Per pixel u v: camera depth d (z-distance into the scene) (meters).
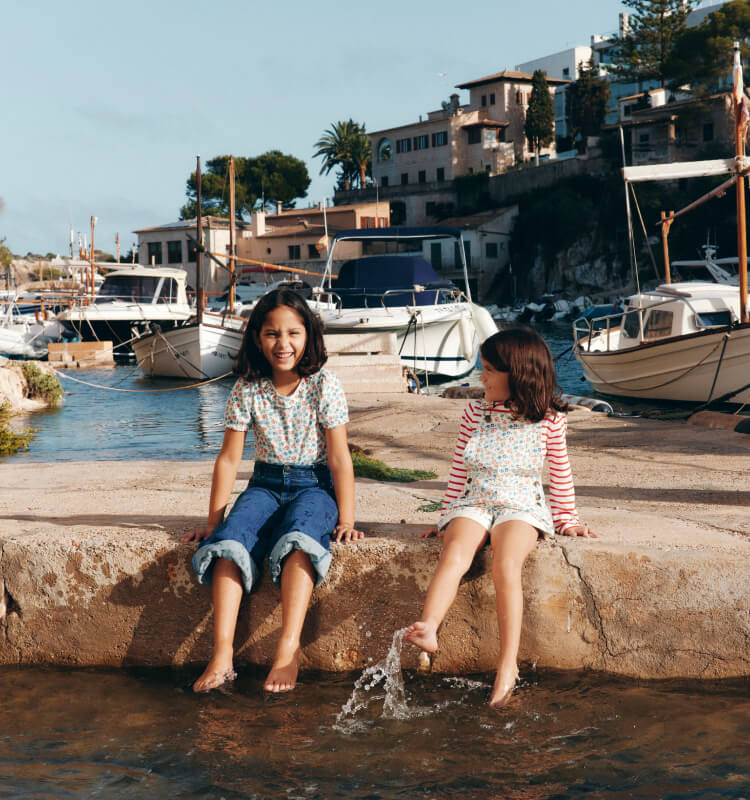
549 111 65.75
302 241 59.72
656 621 3.58
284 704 3.44
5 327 33.69
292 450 3.79
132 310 33.09
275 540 3.56
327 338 16.38
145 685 3.67
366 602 3.75
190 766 2.95
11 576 3.96
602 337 19.50
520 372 3.57
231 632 3.54
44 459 10.68
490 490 3.60
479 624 3.71
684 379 14.88
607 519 4.20
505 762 2.95
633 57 62.31
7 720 3.33
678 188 52.75
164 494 5.20
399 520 4.29
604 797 2.71
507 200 61.75
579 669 3.69
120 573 3.88
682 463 6.41
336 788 2.80
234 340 25.05
